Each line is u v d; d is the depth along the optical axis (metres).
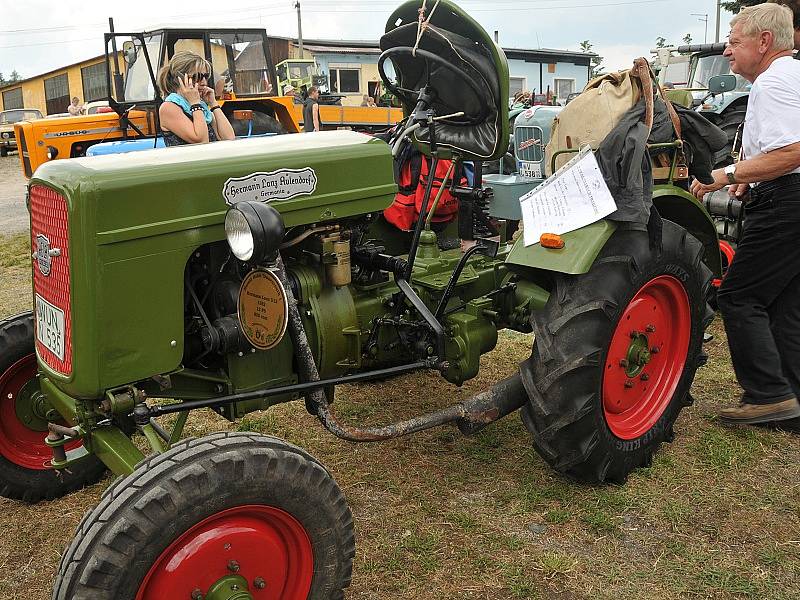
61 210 2.00
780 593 2.25
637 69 2.70
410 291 2.74
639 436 2.90
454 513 2.71
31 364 2.84
